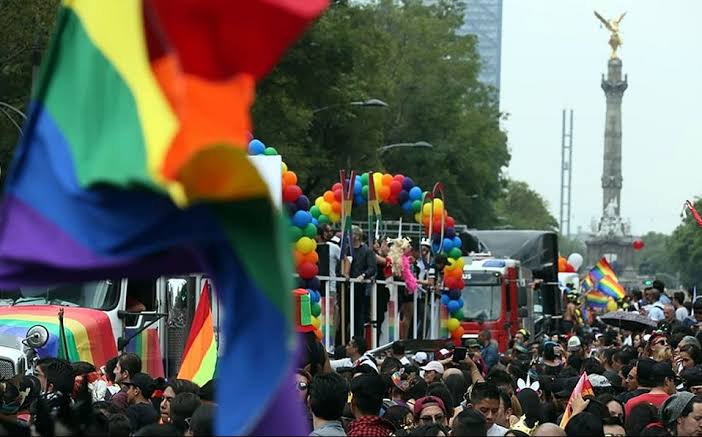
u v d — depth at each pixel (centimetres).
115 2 1238
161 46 1200
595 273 12800
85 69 1258
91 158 1234
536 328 10088
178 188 1133
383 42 13900
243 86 1112
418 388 3206
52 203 1280
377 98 14525
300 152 10594
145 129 1176
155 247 1216
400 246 5325
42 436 1675
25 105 7738
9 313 3838
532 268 10338
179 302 4209
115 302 4075
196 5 1109
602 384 3225
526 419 3061
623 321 5788
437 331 5916
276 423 1322
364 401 2288
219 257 1213
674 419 2600
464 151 17900
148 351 4169
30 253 1280
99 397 2981
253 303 1167
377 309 5241
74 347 3728
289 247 1124
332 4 11644
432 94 17575
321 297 4681
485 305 8106
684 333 4597
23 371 3481
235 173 1092
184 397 2277
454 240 5962
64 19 1277
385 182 5547
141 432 1727
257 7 1101
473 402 2614
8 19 7100
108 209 1233
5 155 7869
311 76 11125
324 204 4991
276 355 1143
